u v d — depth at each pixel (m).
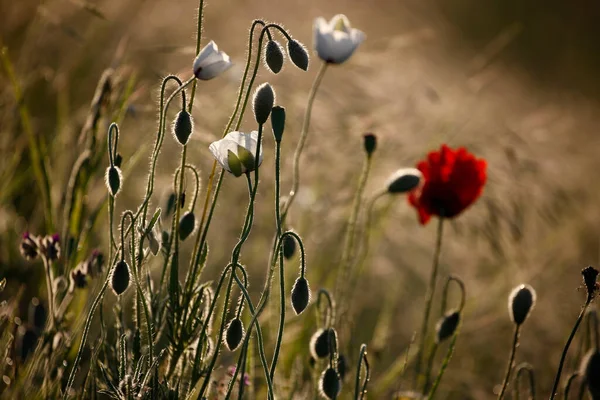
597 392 1.26
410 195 1.50
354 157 1.75
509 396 1.57
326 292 1.32
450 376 1.59
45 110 1.76
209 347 1.28
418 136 1.85
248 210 1.22
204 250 1.28
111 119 1.46
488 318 1.68
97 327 1.42
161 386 1.24
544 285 1.79
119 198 1.66
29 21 1.84
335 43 1.39
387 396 1.53
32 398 1.27
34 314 1.34
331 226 1.68
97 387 1.28
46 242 1.31
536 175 1.83
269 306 1.51
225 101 1.73
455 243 1.84
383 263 1.72
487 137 1.89
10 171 1.58
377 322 1.68
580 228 2.00
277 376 1.40
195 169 1.29
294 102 1.75
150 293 1.29
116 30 1.92
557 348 1.69
